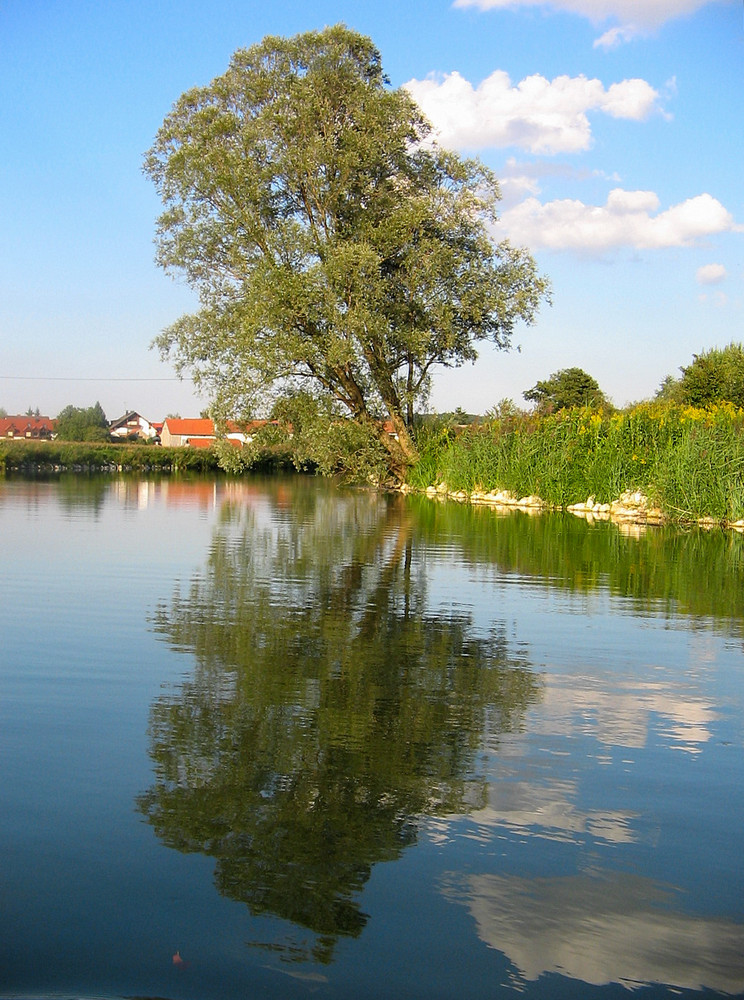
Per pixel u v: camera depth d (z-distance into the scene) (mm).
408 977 2324
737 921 2607
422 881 2789
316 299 25188
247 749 3902
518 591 8688
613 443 21188
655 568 10555
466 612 7473
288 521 17000
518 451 23469
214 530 14820
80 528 14680
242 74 27438
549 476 22031
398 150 27438
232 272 27031
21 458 48125
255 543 12805
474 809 3322
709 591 8812
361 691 4887
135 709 4461
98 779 3527
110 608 7340
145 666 5363
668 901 2701
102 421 94688
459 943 2463
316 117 26938
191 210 26312
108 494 25453
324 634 6438
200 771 3635
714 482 17547
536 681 5199
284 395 26859
